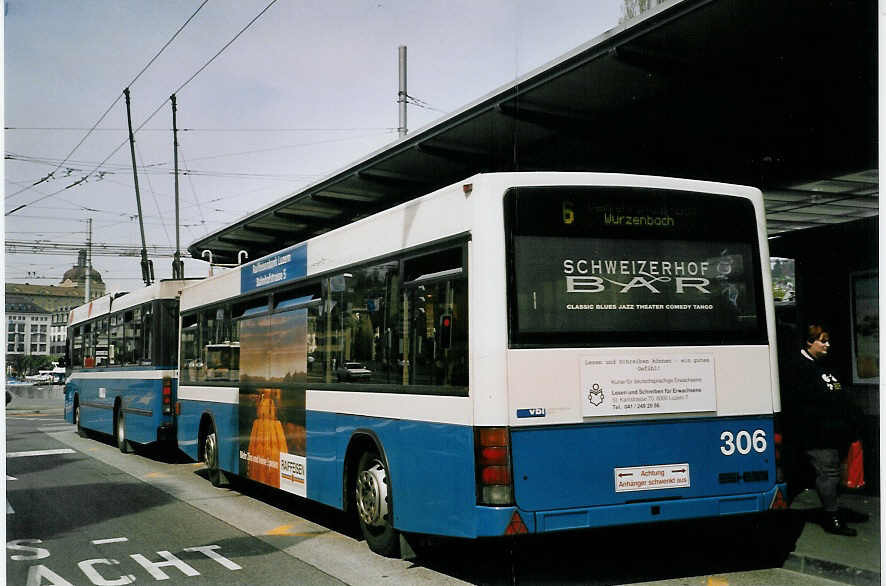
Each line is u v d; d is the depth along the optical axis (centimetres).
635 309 599
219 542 800
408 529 648
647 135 1049
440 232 626
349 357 763
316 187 1393
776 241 1052
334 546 771
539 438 564
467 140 1105
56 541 813
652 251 611
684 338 608
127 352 1633
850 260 970
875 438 862
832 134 977
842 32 753
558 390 571
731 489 607
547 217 591
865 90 867
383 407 692
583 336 583
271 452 941
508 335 568
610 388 583
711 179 1152
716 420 609
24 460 1548
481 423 562
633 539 750
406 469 654
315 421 827
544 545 746
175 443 1619
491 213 582
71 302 8869
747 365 625
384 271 707
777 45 779
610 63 824
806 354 726
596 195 604
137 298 1575
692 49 792
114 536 835
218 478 1148
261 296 997
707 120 988
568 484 566
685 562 679
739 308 630
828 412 704
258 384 991
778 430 629
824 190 1123
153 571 685
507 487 554
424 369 634
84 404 1992
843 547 652
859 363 955
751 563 670
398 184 1343
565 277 586
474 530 561
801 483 872
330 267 815
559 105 956
